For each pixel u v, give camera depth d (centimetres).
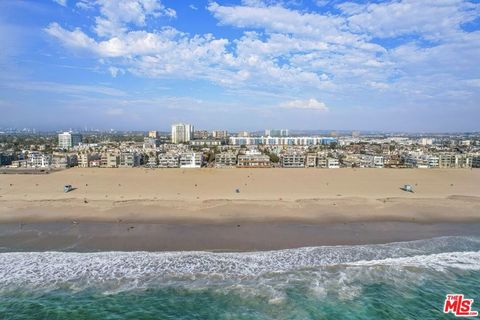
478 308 2772
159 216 5225
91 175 9762
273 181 8950
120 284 3041
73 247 3869
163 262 3459
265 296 2892
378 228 4728
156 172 10356
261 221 5006
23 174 10112
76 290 2947
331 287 3047
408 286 3091
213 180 9025
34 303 2770
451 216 5406
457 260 3625
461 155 15688
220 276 3195
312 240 4181
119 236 4266
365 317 2650
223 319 2606
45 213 5356
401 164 16538
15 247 3869
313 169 11256
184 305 2762
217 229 4594
